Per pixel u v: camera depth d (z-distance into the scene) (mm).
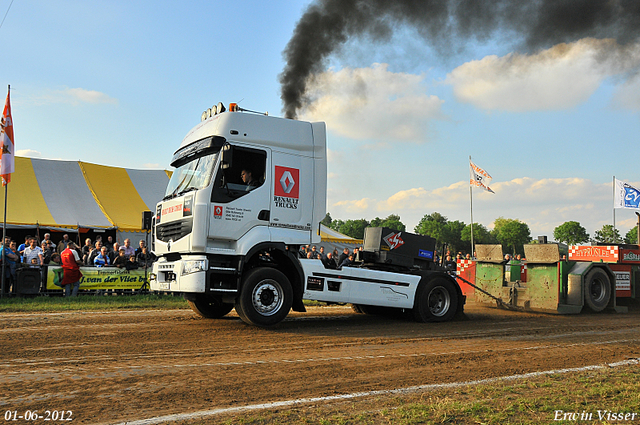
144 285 14688
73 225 19750
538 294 11945
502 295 12680
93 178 24000
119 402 4195
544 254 11867
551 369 5789
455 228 127688
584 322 10383
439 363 6035
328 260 9109
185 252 8117
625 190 20766
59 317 9422
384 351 6766
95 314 10070
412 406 4090
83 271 13734
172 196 8695
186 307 11781
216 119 8422
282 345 7027
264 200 8367
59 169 23547
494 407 4105
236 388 4707
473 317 11000
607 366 5926
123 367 5445
